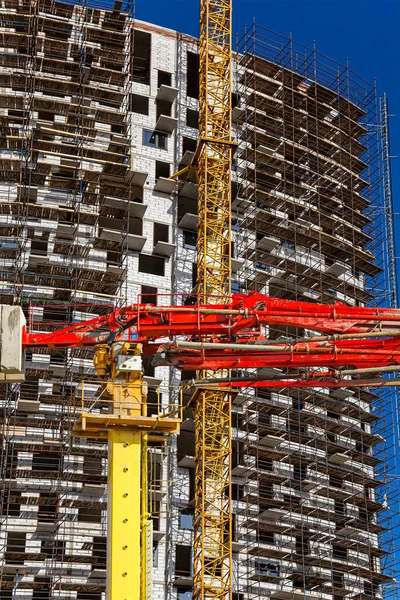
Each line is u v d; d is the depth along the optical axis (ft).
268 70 358.23
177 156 328.90
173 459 289.53
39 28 317.83
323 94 374.22
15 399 275.59
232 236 330.54
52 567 262.47
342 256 355.97
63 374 276.21
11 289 287.69
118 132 322.75
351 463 328.29
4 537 262.67
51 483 271.08
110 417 144.15
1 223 295.28
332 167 363.97
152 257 313.32
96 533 270.87
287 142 344.08
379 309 181.27
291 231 334.03
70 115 311.68
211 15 313.32
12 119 301.22
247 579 284.00
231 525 269.44
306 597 288.92
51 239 296.92
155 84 336.08
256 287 324.39
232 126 346.54
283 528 292.61
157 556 277.44
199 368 178.91
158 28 343.46
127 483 142.41
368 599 307.58
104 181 306.96
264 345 175.73
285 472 309.01
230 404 270.87
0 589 257.96
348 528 310.45
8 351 148.25
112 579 137.08
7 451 265.13
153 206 319.06
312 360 179.52
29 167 300.40
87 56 323.37
